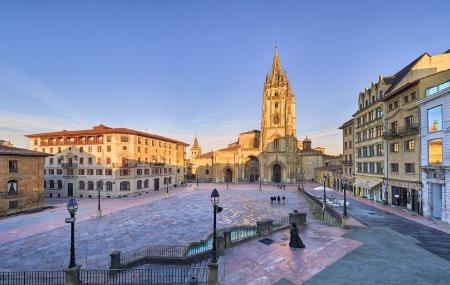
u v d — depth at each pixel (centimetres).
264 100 9369
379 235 1925
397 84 3500
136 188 6012
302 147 11175
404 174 3206
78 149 5906
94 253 1967
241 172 9550
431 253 1548
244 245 1725
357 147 4866
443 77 2755
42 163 4231
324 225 2259
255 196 5375
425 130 2739
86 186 5769
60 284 1336
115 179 5603
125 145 5853
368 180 4303
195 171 10712
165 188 7319
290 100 9088
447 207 2400
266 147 9188
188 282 1244
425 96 2811
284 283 1190
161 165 7031
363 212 2969
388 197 3600
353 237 1877
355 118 4962
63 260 1827
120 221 3081
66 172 5912
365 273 1273
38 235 2506
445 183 2425
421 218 2620
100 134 5766
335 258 1474
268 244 1738
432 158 2641
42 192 4206
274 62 9512
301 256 1517
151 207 4100
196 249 1827
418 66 3309
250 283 1200
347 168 5528
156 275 1395
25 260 1833
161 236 2414
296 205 4138
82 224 2947
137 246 2123
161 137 7131
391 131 3525
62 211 3866
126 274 1448
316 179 8794
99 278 1418
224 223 2927
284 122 9088
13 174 3775
